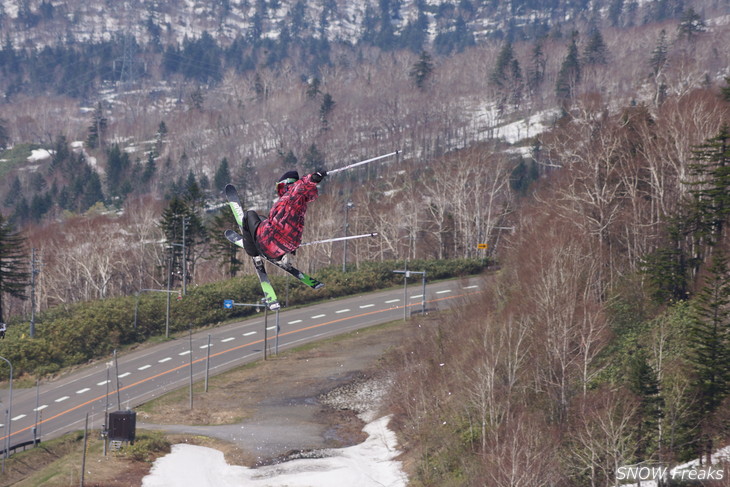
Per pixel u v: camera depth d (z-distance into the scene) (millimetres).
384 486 59969
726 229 72312
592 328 59219
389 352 90812
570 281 65562
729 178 70312
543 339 60938
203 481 61094
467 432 59062
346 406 79250
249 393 84062
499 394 58156
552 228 79125
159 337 101562
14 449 67000
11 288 100375
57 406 82438
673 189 89750
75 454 64312
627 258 84250
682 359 59031
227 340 100625
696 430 51312
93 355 95875
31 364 90750
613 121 103375
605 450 48781
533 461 47312
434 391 68938
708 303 55344
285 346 97812
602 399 54000
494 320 70250
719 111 89062
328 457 66250
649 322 68938
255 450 68188
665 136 87938
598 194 82938
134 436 66688
